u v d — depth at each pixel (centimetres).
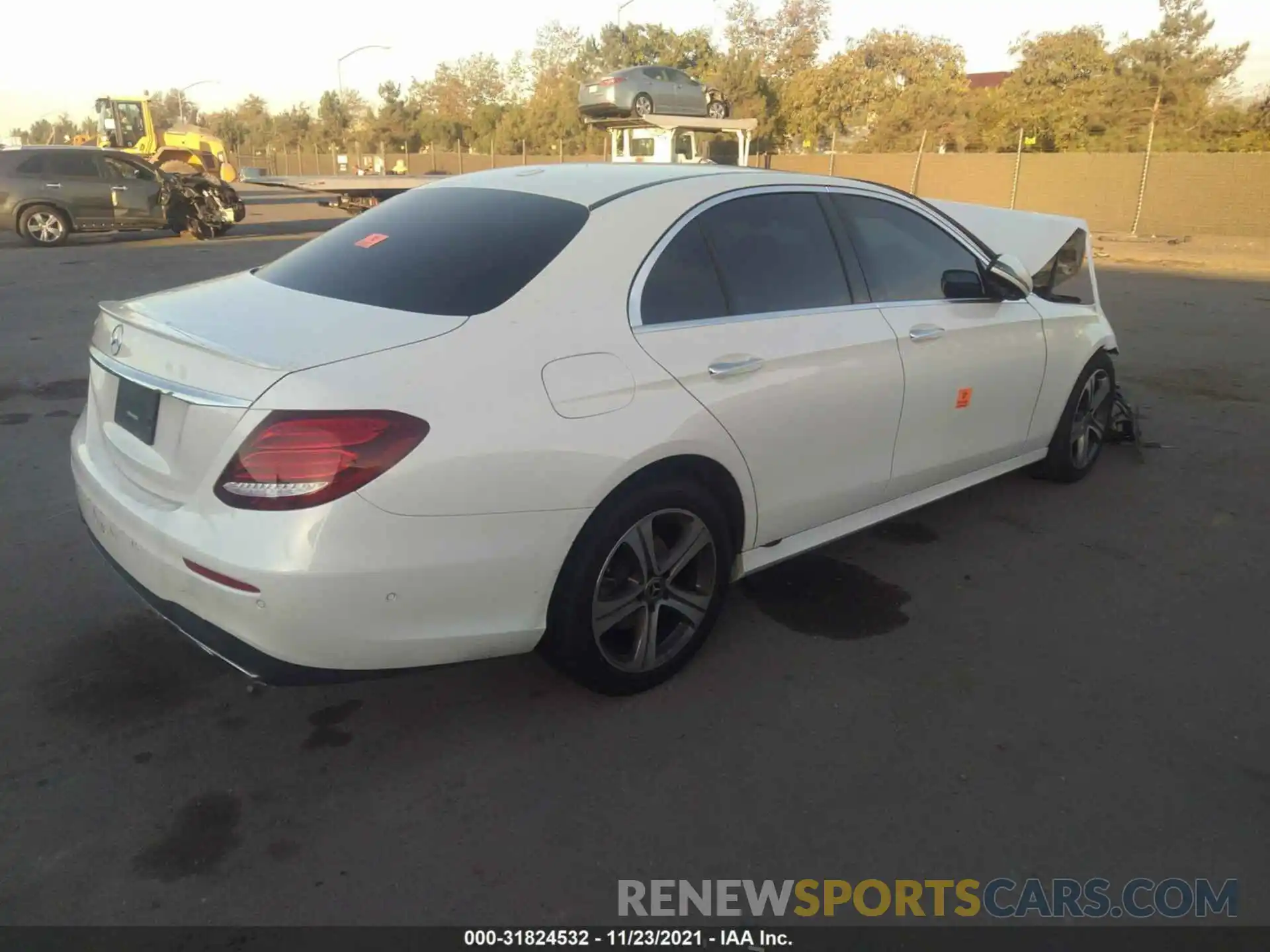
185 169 3072
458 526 255
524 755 289
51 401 654
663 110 2073
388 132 5953
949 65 4422
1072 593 399
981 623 373
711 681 330
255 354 253
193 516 252
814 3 4988
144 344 279
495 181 361
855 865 249
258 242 1781
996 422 442
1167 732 305
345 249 333
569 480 272
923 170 2602
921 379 387
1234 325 1024
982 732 304
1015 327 439
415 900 235
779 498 344
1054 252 517
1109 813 268
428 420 250
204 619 254
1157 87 3198
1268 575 418
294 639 244
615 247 307
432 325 272
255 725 301
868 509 394
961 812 268
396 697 317
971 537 455
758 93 4138
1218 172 2083
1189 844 257
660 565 312
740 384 318
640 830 260
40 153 1605
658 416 293
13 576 392
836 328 355
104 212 1653
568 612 287
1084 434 518
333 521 239
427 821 262
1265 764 290
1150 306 1157
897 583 407
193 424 254
